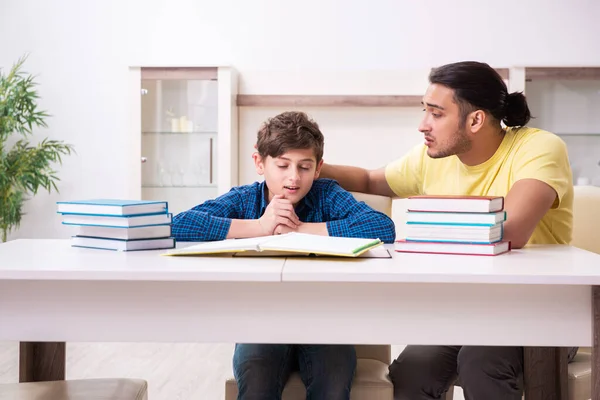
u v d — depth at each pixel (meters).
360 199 2.11
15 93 4.25
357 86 4.49
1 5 4.62
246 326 1.28
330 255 1.42
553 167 1.69
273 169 1.78
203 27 4.57
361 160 4.53
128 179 4.38
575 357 1.77
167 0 4.59
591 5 4.42
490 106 1.73
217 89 4.30
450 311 1.27
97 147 4.62
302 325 1.28
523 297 1.26
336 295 1.27
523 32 4.45
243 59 4.57
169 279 1.23
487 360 1.51
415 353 1.69
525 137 1.78
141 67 4.30
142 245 1.54
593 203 2.04
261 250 1.40
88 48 4.61
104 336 1.29
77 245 1.61
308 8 4.53
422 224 1.52
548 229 1.80
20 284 1.29
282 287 1.28
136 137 4.35
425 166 2.03
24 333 1.30
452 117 1.75
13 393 1.46
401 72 4.47
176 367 3.12
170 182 4.38
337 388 1.49
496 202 1.51
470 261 1.37
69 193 4.64
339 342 1.28
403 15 4.49
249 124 4.54
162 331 1.29
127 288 1.29
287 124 1.77
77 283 1.29
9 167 4.32
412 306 1.27
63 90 4.62
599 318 1.25
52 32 4.61
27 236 4.67
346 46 4.52
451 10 4.47
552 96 4.19
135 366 3.12
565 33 4.44
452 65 1.76
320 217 1.86
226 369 3.08
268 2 4.54
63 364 1.75
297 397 1.57
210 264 1.31
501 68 4.36
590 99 4.18
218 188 4.34
